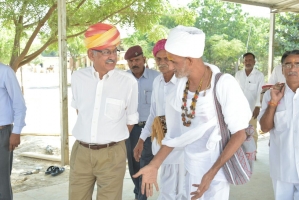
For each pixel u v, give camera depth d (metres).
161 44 3.26
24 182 5.33
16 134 3.59
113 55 2.85
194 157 2.40
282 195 3.19
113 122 2.96
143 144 3.80
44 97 20.19
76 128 3.04
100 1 8.92
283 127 3.05
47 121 11.88
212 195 2.38
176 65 2.22
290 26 21.12
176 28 2.19
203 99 2.25
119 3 8.88
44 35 8.99
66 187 5.03
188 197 2.52
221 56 29.92
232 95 2.19
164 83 3.47
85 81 2.96
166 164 3.48
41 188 4.99
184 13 9.64
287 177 3.08
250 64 6.55
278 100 3.00
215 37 30.84
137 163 4.36
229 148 2.20
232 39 32.00
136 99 3.13
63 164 6.13
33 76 39.03
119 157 3.01
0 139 3.53
